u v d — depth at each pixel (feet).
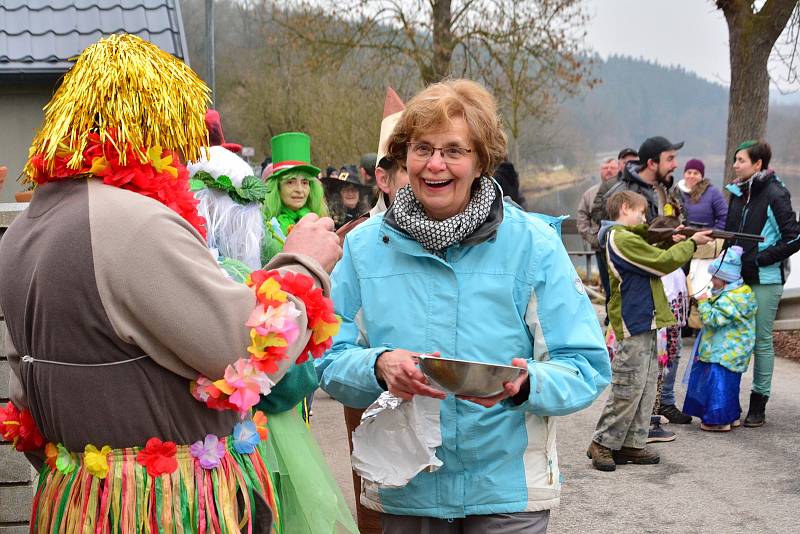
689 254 17.61
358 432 8.33
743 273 20.89
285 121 85.40
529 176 107.04
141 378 6.35
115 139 6.46
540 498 8.38
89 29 31.63
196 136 7.04
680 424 22.03
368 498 8.77
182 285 6.15
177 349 6.20
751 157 20.90
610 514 15.72
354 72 64.95
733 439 20.47
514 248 8.32
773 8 38.04
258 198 10.18
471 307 8.25
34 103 31.96
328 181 30.07
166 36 31.81
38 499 7.03
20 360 6.80
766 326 21.08
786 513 15.62
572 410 8.02
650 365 18.31
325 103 77.00
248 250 10.07
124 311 6.20
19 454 11.58
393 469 8.17
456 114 8.05
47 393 6.47
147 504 6.39
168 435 6.48
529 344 8.43
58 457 6.70
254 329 6.28
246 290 6.43
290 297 6.62
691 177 31.37
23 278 6.49
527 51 60.80
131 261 6.11
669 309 17.93
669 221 18.34
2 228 11.25
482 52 62.08
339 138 76.02
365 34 61.16
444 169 8.02
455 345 8.25
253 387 6.27
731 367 20.79
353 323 8.72
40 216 6.60
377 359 8.12
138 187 6.54
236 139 95.14
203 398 6.44
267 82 86.48
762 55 38.32
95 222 6.20
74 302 6.18
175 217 6.36
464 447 8.20
